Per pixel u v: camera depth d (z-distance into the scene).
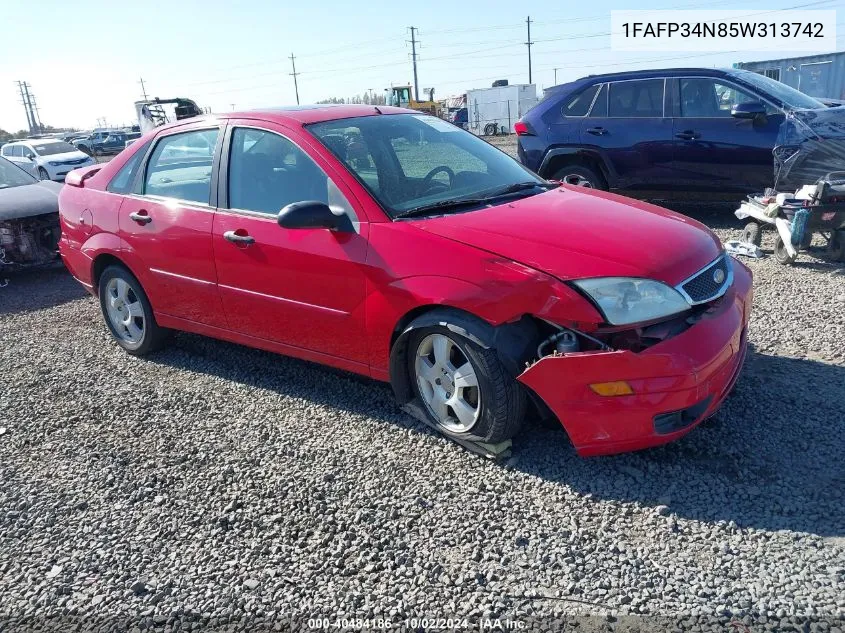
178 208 4.49
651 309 3.01
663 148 8.02
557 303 3.00
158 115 24.23
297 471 3.43
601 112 8.46
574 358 2.98
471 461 3.40
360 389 4.30
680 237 3.39
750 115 7.39
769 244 7.12
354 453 3.56
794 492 2.98
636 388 2.93
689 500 2.98
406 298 3.38
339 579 2.67
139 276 4.83
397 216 3.57
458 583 2.60
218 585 2.68
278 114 4.22
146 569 2.80
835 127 6.91
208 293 4.40
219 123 4.42
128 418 4.15
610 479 3.17
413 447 3.57
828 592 2.42
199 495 3.29
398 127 4.34
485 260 3.18
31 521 3.17
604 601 2.46
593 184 8.67
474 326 3.19
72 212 5.33
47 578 2.78
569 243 3.20
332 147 3.89
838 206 6.00
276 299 4.01
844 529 2.73
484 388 3.23
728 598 2.43
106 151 41.44
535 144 8.91
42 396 4.56
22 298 7.34
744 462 3.22
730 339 3.18
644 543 2.75
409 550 2.80
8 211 7.56
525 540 2.81
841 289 5.57
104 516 3.17
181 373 4.80
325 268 3.69
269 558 2.81
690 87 7.93
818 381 3.97
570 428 3.08
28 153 23.55
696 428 3.53
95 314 6.43
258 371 4.72
